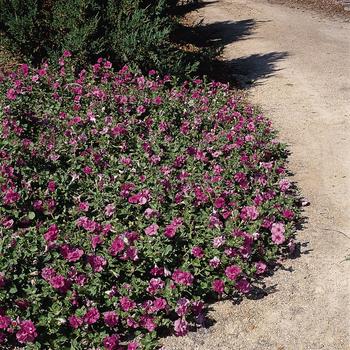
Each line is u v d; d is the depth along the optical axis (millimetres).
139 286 2004
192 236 2293
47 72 3658
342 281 2227
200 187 2572
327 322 2021
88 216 2373
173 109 3363
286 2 8117
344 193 2869
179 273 1993
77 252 2000
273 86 4445
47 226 2266
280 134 3557
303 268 2293
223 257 2182
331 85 4488
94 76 3676
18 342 1866
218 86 4023
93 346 1845
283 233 2373
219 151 2918
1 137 2752
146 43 3947
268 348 1913
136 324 1904
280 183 2721
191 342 1923
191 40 5742
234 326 1998
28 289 1913
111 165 2719
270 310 2070
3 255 1980
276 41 5914
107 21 4172
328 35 6250
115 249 2016
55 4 4125
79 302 1958
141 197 2381
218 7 7727
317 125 3699
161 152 2852
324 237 2500
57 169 2658
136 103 3373
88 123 3068
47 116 3115
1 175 2422
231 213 2420
